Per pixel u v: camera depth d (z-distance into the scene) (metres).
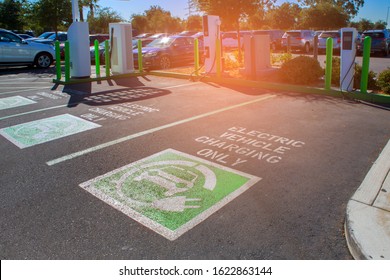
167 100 8.85
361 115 6.97
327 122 6.54
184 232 3.30
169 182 4.28
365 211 3.36
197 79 11.98
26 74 15.28
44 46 17.77
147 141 5.75
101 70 15.23
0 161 5.08
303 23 43.62
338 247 3.06
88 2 22.70
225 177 4.38
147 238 3.23
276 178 4.33
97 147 5.54
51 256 3.04
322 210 3.62
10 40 16.75
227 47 29.05
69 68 12.11
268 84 10.15
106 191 4.11
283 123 6.55
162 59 15.80
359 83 9.11
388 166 4.42
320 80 10.51
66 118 7.30
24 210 3.76
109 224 3.46
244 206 3.72
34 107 8.41
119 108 8.08
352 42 8.36
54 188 4.21
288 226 3.36
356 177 4.31
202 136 5.92
